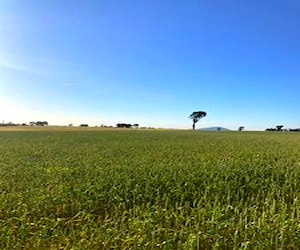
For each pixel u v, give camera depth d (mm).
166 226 8766
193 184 13508
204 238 7797
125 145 38031
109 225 8688
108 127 138125
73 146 36562
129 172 16609
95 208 10539
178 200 11625
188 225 8789
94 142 44094
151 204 11234
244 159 22812
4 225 8711
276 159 23281
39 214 10016
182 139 52688
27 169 18469
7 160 23219
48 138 54844
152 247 7512
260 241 7605
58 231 8328
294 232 8086
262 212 10078
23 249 7590
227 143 42312
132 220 9008
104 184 13422
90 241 7652
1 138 54781
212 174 15188
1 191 12789
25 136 61812
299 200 10961
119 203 10938
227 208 9703
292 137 63656
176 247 7578
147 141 46594
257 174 16422
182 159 22750
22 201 11078
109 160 22438
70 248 7508
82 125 142375
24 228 8406
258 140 51125
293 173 16328
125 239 7828
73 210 10414
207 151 29688
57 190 12570
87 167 18688
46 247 7684
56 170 17797
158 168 17734
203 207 10539
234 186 13344
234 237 7727
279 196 11930
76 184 13672
